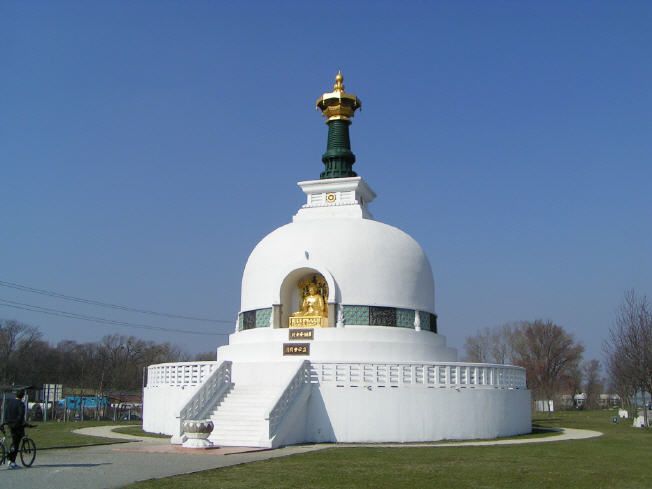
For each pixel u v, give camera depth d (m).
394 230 42.12
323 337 37.25
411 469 21.06
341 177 46.28
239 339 40.69
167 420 36.16
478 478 19.33
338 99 47.78
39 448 27.09
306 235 40.16
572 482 18.92
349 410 32.56
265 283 40.09
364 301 38.38
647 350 50.72
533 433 38.78
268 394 33.22
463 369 34.75
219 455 24.73
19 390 22.14
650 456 25.84
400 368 33.38
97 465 21.42
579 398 126.88
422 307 40.34
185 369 36.59
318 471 20.41
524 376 39.66
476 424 34.25
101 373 94.75
